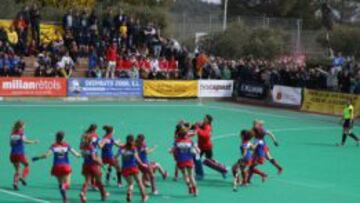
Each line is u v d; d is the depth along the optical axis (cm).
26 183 2197
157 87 5353
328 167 2759
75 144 3053
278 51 7419
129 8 7694
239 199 2091
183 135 2098
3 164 2511
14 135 2119
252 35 7556
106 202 1977
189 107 4947
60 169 1905
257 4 11344
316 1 11550
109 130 2152
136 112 4472
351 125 3409
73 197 2028
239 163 2269
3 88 4781
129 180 1967
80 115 4162
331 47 7750
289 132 3856
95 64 5256
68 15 5406
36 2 7644
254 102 5431
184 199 2061
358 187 2369
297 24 8081
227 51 7388
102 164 2059
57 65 5078
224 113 4675
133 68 5309
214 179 2397
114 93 5200
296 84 5231
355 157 3047
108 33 5456
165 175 2348
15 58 4906
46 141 3102
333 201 2128
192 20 8081
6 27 5472
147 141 3241
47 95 4950
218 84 5575
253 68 5525
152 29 5641
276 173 2564
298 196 2180
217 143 3294
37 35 5309
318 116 4775
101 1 8325
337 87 4991
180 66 5619
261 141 2325
